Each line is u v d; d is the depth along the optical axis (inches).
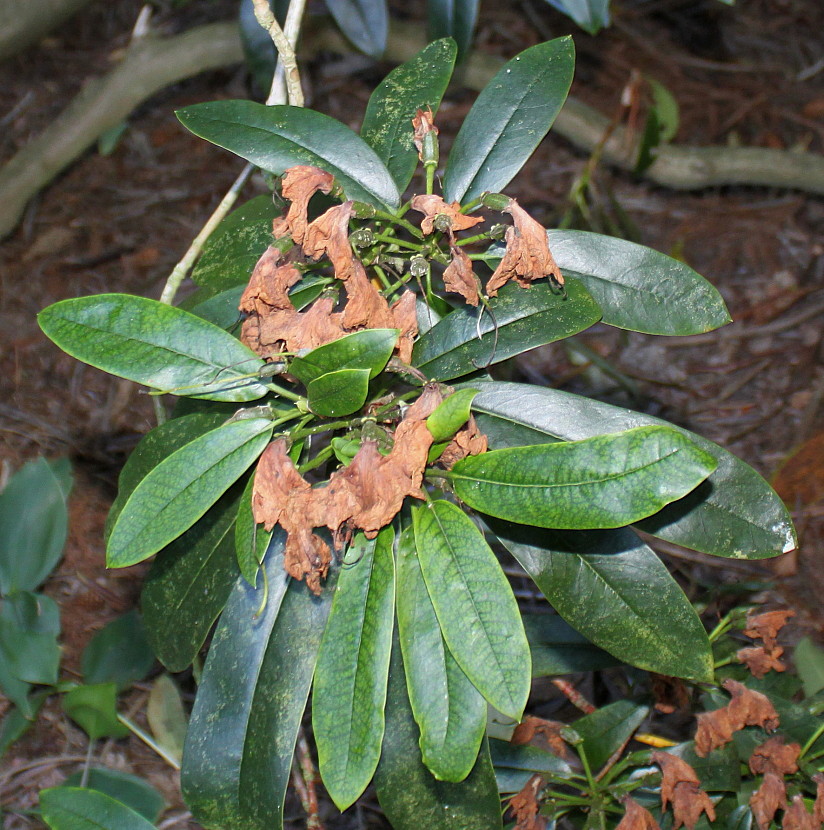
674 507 26.6
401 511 25.0
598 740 33.9
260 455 23.5
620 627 26.7
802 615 54.8
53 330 24.5
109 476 60.3
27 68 88.6
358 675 23.2
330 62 89.1
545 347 69.7
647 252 26.9
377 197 27.6
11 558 46.3
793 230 79.4
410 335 24.7
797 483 61.4
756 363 70.1
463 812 27.1
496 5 98.0
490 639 22.0
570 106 70.9
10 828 45.2
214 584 28.1
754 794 31.5
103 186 80.9
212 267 31.4
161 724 45.6
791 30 99.0
